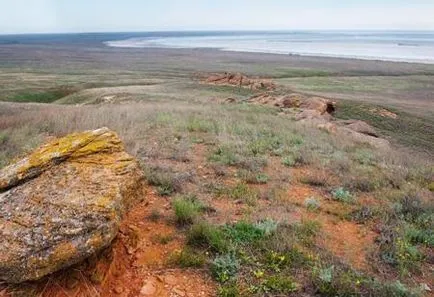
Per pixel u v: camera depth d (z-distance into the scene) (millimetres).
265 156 9461
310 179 7793
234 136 11695
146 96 34438
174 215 5617
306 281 4258
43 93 49031
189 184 7059
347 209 6496
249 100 30781
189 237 4926
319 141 12578
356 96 48000
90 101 35719
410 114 36344
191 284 4141
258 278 4266
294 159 9391
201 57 133000
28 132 11898
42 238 3504
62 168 4520
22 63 105938
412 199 6973
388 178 8445
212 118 15750
